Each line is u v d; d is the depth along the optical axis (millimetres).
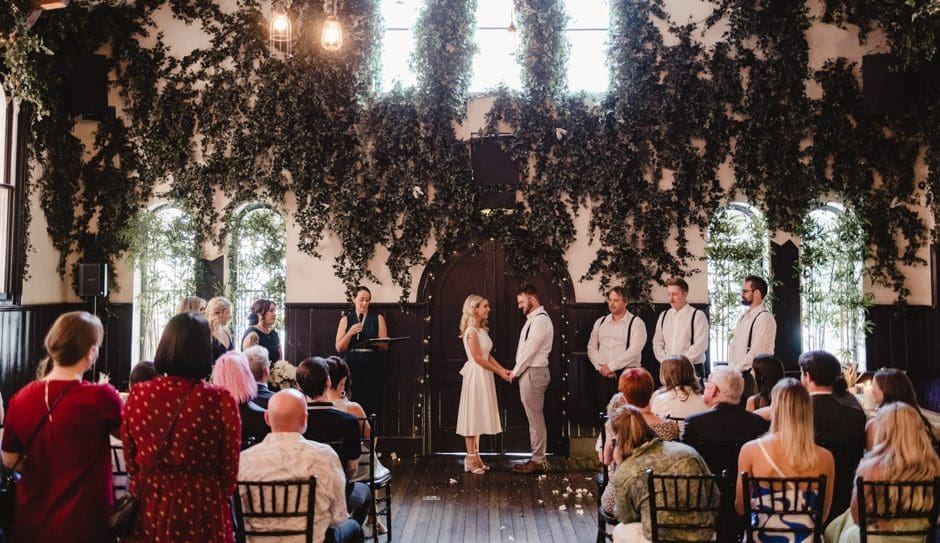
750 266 8477
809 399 3592
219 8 8727
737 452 4121
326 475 3617
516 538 5621
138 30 8688
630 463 3672
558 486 7156
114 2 8539
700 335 7742
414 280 8688
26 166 7832
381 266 8695
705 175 8500
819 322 8500
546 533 5738
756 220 8586
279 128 8664
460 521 6047
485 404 7703
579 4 8852
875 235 8445
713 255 8477
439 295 8742
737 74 8500
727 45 8523
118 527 2947
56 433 3182
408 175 8641
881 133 8445
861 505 3398
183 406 3004
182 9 8719
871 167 8438
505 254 8688
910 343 8461
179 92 8688
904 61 8047
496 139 8594
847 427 4223
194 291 8695
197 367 3068
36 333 7953
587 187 8570
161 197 8703
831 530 3873
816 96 8500
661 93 8547
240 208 8844
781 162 8445
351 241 8641
